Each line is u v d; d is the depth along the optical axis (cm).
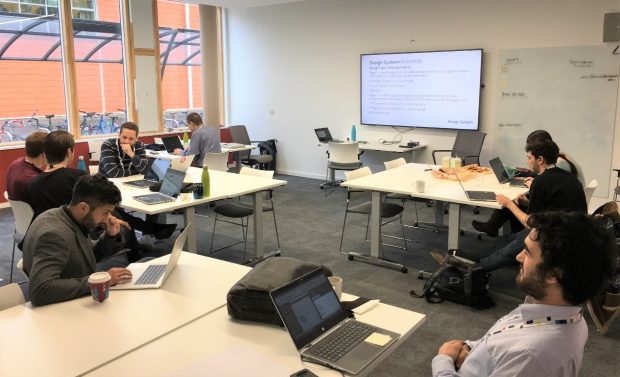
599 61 571
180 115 895
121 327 181
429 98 700
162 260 255
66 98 722
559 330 114
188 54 889
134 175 477
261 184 439
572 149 604
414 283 395
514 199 374
